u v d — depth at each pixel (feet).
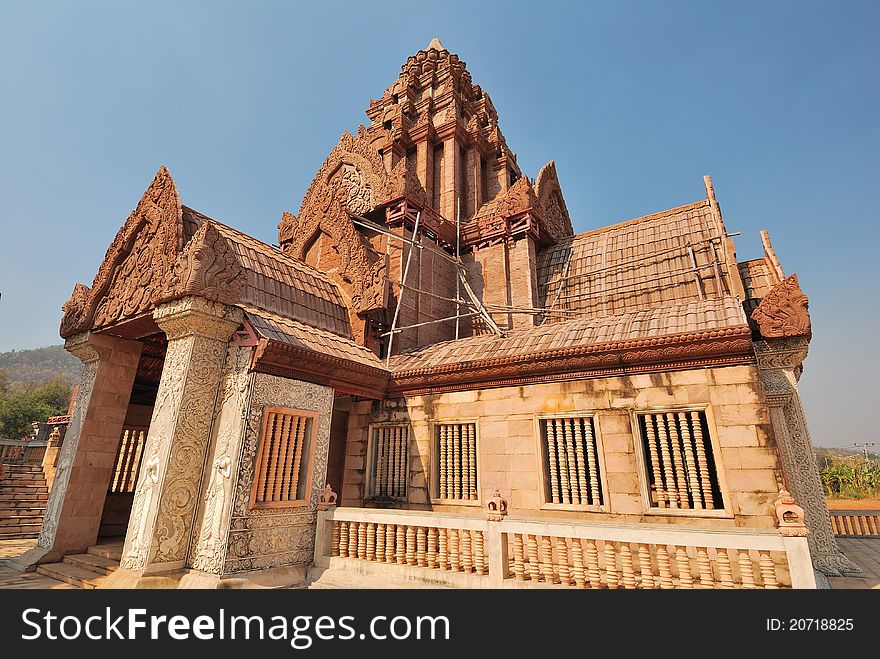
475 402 37.65
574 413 32.83
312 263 58.34
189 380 31.50
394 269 57.11
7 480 70.08
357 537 31.42
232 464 29.30
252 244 44.32
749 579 19.97
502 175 80.59
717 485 27.86
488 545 25.49
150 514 28.63
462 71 90.89
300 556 31.50
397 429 41.19
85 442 38.65
